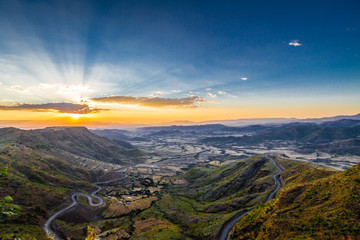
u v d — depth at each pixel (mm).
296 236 59656
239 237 80500
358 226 53906
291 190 87625
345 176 79062
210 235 100938
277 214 74688
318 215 63781
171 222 142875
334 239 53188
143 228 135000
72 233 118125
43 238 98812
